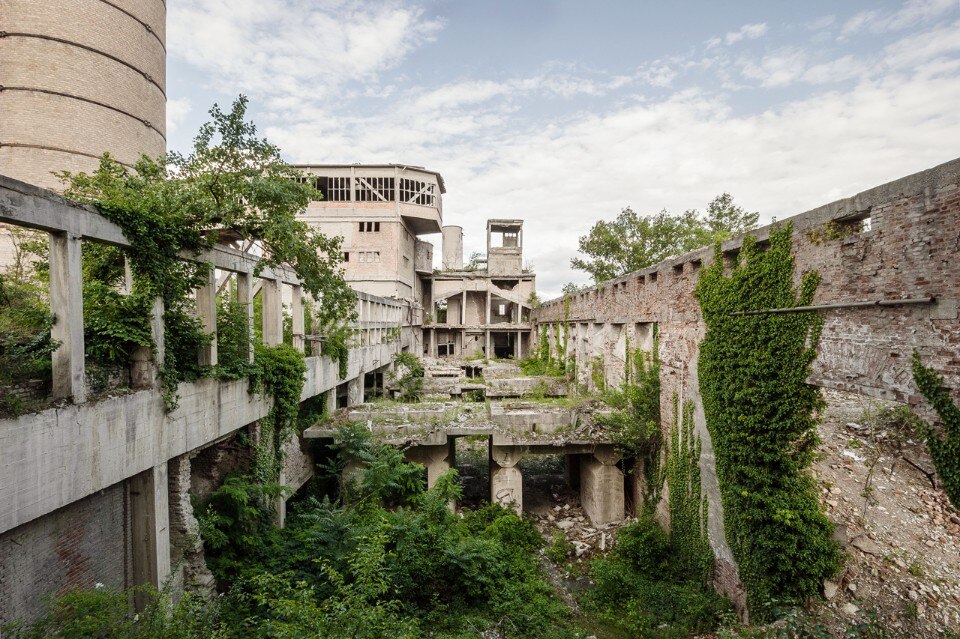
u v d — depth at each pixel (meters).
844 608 8.48
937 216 6.24
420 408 17.45
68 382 6.55
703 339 11.80
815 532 8.92
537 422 15.99
